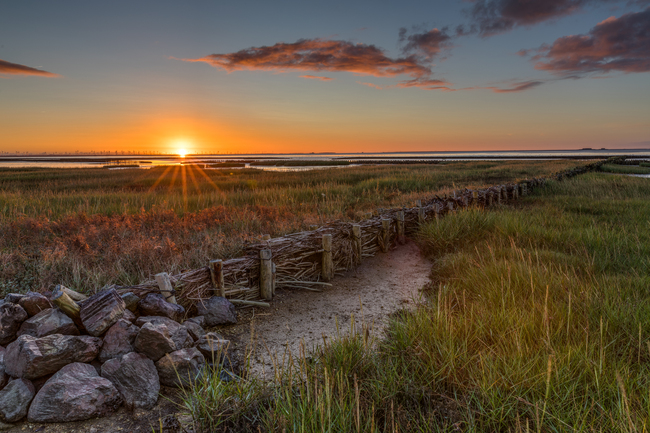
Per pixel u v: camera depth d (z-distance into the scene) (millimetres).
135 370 2762
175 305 3617
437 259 6742
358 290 5449
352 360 3033
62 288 3254
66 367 2662
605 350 2992
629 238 6676
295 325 4227
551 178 19906
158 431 2434
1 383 2596
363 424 2365
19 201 10672
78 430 2408
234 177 27766
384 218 7730
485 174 27656
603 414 2240
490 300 4035
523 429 2281
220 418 2498
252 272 4895
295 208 10773
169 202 12156
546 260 5551
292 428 2289
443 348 2969
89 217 8094
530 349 2986
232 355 3465
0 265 4723
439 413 2516
